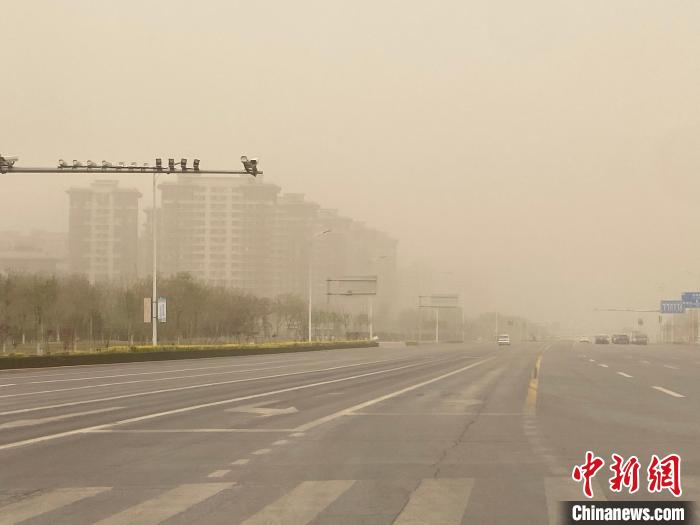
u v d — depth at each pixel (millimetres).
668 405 28750
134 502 12711
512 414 25875
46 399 32312
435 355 89812
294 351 101875
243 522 11328
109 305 105500
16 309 82000
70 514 11883
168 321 104625
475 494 13211
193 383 42031
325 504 12477
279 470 15633
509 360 72938
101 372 54125
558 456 17141
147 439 20141
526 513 11805
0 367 56438
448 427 22484
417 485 14016
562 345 156000
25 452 18031
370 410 27391
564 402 30078
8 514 11898
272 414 26156
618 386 38469
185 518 11578
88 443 19453
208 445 19078
